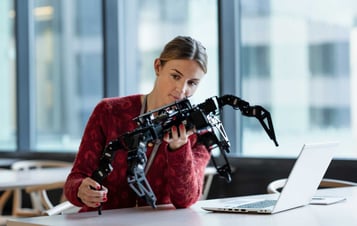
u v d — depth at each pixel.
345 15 4.13
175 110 1.91
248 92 4.49
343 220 1.77
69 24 5.56
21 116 5.75
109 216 1.91
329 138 4.20
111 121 2.26
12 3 5.87
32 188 3.46
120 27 5.10
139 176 1.88
